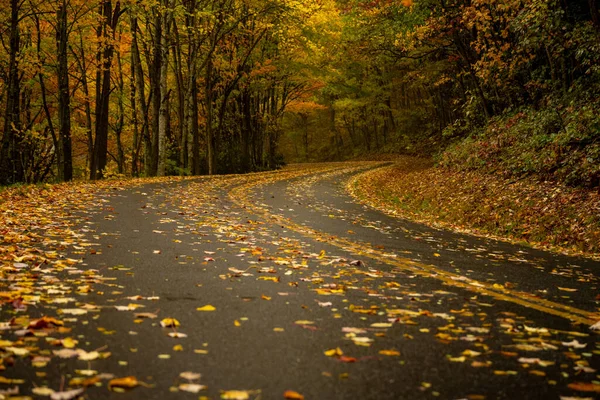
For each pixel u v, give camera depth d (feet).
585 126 48.39
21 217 29.89
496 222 41.86
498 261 25.14
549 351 11.61
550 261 26.30
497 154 62.80
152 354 10.51
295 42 104.27
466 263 23.85
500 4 62.59
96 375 9.34
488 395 9.15
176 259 20.92
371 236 31.63
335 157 238.27
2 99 74.08
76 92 85.25
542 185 46.62
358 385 9.37
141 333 11.77
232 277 18.10
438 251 27.27
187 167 102.53
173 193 51.34
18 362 9.70
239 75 101.04
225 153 117.39
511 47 68.54
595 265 25.73
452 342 11.96
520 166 53.67
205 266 19.81
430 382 9.62
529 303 16.29
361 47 103.65
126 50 93.76
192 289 16.15
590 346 12.15
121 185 56.39
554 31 56.75
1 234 24.14
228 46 100.01
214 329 12.28
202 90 111.04
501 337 12.53
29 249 20.99
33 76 69.10
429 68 102.99
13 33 59.98
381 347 11.43
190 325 12.51
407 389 9.29
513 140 62.75
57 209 34.63
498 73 71.92
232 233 28.96
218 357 10.49
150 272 18.37
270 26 93.25
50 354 10.19
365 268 21.08
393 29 91.91
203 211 39.01
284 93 130.72
